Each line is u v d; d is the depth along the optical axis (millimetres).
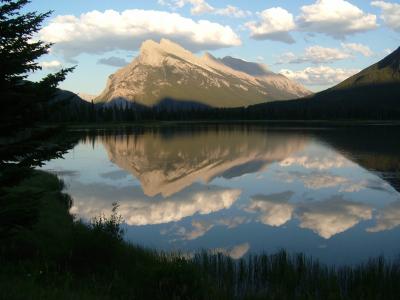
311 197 37000
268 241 24141
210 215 30781
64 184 43625
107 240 16188
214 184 44188
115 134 129625
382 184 42781
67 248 16406
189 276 13453
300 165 58188
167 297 12992
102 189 41219
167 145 90188
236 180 46531
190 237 25109
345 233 25688
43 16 13250
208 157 68625
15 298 9766
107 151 79938
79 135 14953
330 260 20516
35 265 13539
